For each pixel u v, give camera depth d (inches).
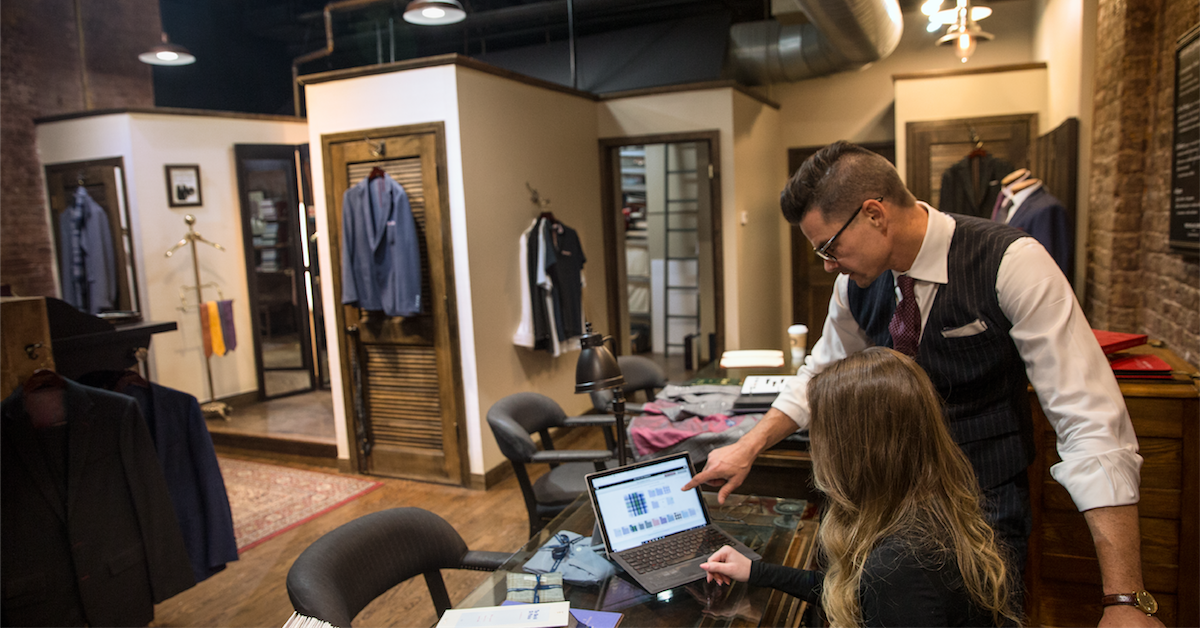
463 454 167.2
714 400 100.5
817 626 70.2
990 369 59.1
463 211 159.6
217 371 241.3
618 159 237.0
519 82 181.9
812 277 279.6
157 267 227.9
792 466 85.9
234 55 319.3
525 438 111.4
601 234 228.8
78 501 88.7
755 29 237.9
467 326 162.7
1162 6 124.0
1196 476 76.6
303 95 340.5
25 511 85.4
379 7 251.0
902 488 46.3
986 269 57.1
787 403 70.7
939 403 48.5
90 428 89.9
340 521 151.3
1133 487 48.6
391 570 71.5
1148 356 83.7
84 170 227.9
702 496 74.2
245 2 316.8
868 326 68.2
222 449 206.2
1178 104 107.7
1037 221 150.9
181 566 99.3
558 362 202.4
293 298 262.1
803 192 59.4
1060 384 53.0
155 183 226.5
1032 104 217.8
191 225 228.1
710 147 217.9
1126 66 129.6
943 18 171.9
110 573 91.7
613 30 268.5
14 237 228.5
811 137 269.0
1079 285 166.7
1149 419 77.6
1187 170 103.0
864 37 178.4
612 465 123.8
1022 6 239.5
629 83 245.4
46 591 86.8
